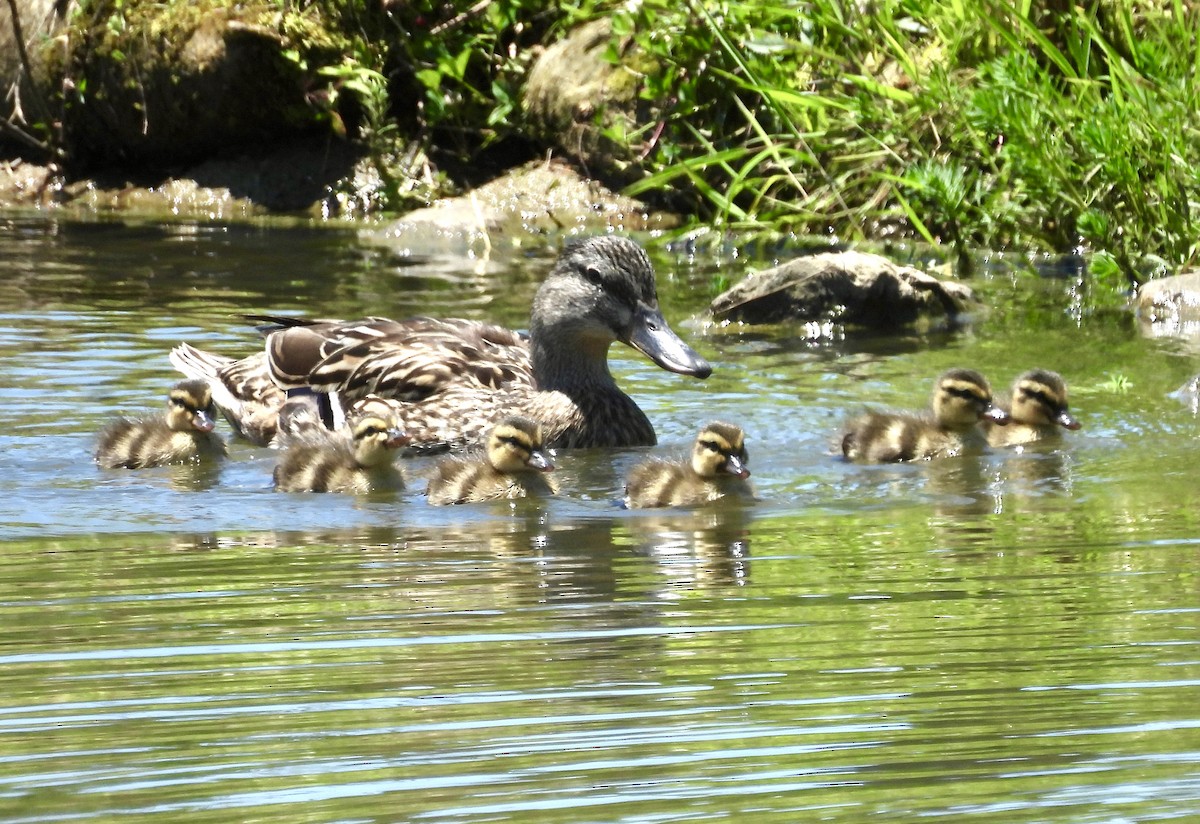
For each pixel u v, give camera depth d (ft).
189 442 39.42
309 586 27.71
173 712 20.79
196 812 17.33
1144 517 32.58
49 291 57.72
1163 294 54.70
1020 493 35.40
